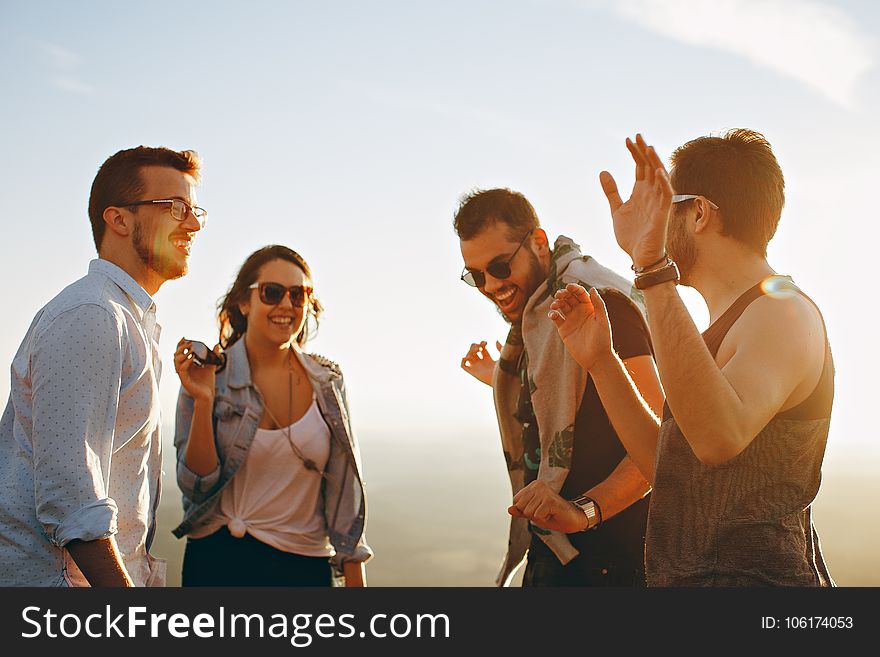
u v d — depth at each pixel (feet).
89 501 6.26
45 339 6.45
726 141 6.24
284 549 10.61
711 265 6.12
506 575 9.42
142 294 7.30
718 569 5.71
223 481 10.57
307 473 10.79
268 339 10.94
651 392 8.43
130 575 7.08
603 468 8.52
